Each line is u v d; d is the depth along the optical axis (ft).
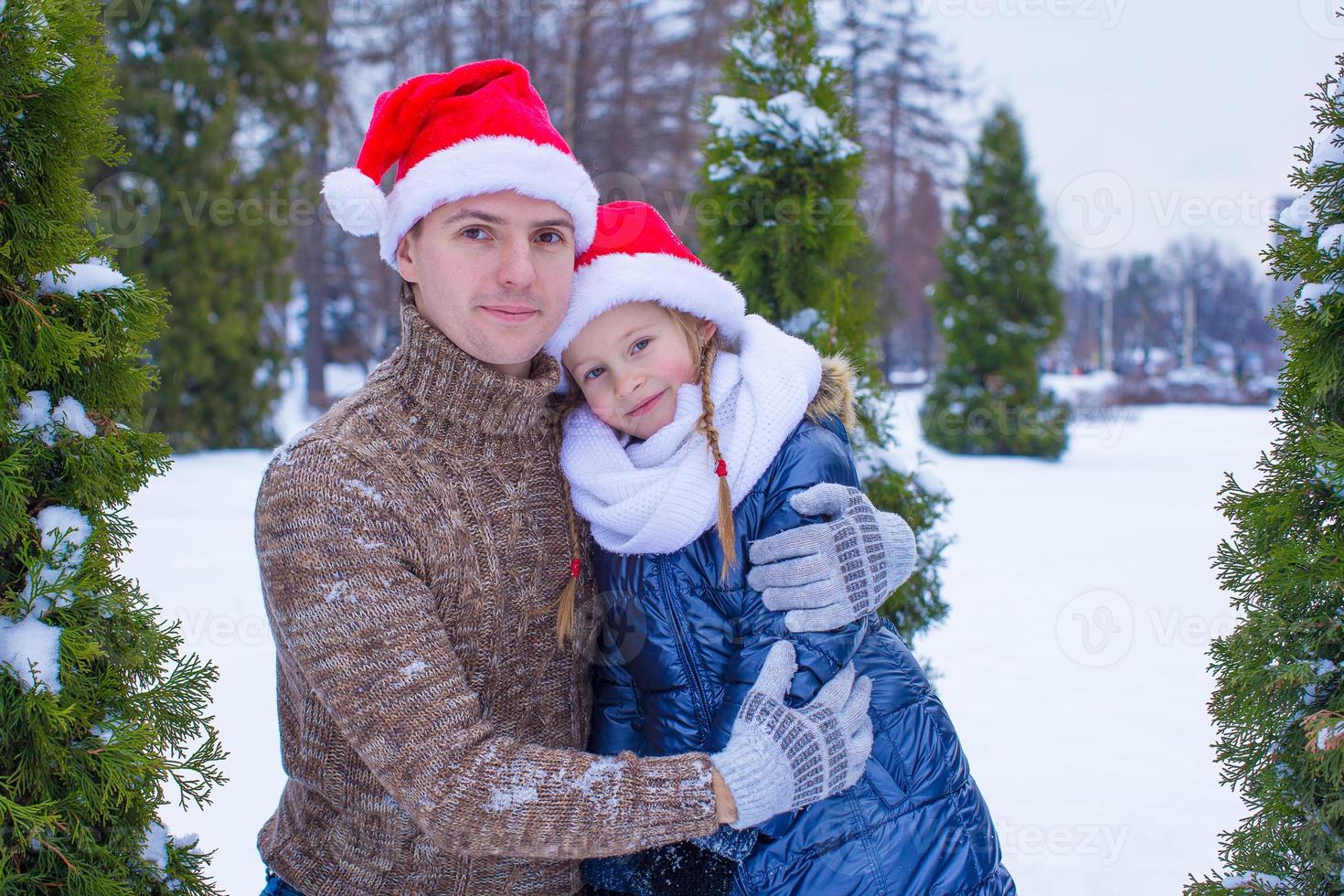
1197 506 35.32
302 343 83.71
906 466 11.43
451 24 67.31
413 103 5.08
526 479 5.20
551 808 4.34
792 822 5.28
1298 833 5.89
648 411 5.82
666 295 5.74
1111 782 13.35
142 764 4.70
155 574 20.93
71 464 4.67
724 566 5.47
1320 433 5.74
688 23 69.82
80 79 4.59
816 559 5.24
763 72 12.36
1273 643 6.01
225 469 36.45
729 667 5.43
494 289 4.85
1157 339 146.72
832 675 5.30
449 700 4.39
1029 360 51.47
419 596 4.51
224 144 42.42
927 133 96.22
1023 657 18.78
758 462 5.53
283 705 5.14
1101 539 29.35
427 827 4.36
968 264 52.08
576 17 62.75
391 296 72.64
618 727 5.77
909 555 5.81
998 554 27.37
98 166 39.55
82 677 4.63
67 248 4.63
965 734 15.15
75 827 4.57
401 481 4.66
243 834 11.39
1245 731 6.19
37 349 4.54
